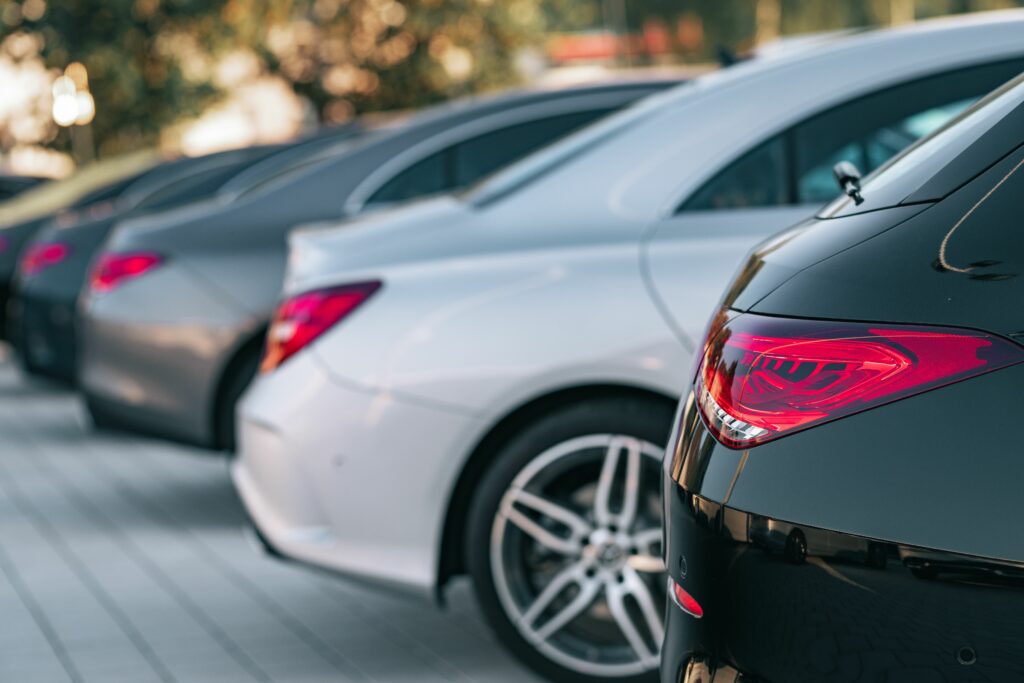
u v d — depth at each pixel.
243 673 4.86
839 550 2.19
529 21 29.75
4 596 5.91
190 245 7.26
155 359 7.21
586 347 4.18
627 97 7.59
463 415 4.26
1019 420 2.09
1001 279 2.16
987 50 4.48
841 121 4.43
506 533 4.35
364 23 29.11
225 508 7.61
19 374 13.88
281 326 4.63
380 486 4.33
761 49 5.88
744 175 4.40
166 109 25.80
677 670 2.47
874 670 2.18
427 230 4.54
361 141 7.71
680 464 2.47
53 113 25.50
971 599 2.11
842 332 2.24
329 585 5.95
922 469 2.14
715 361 2.41
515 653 4.41
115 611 5.65
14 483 8.42
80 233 10.38
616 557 4.36
